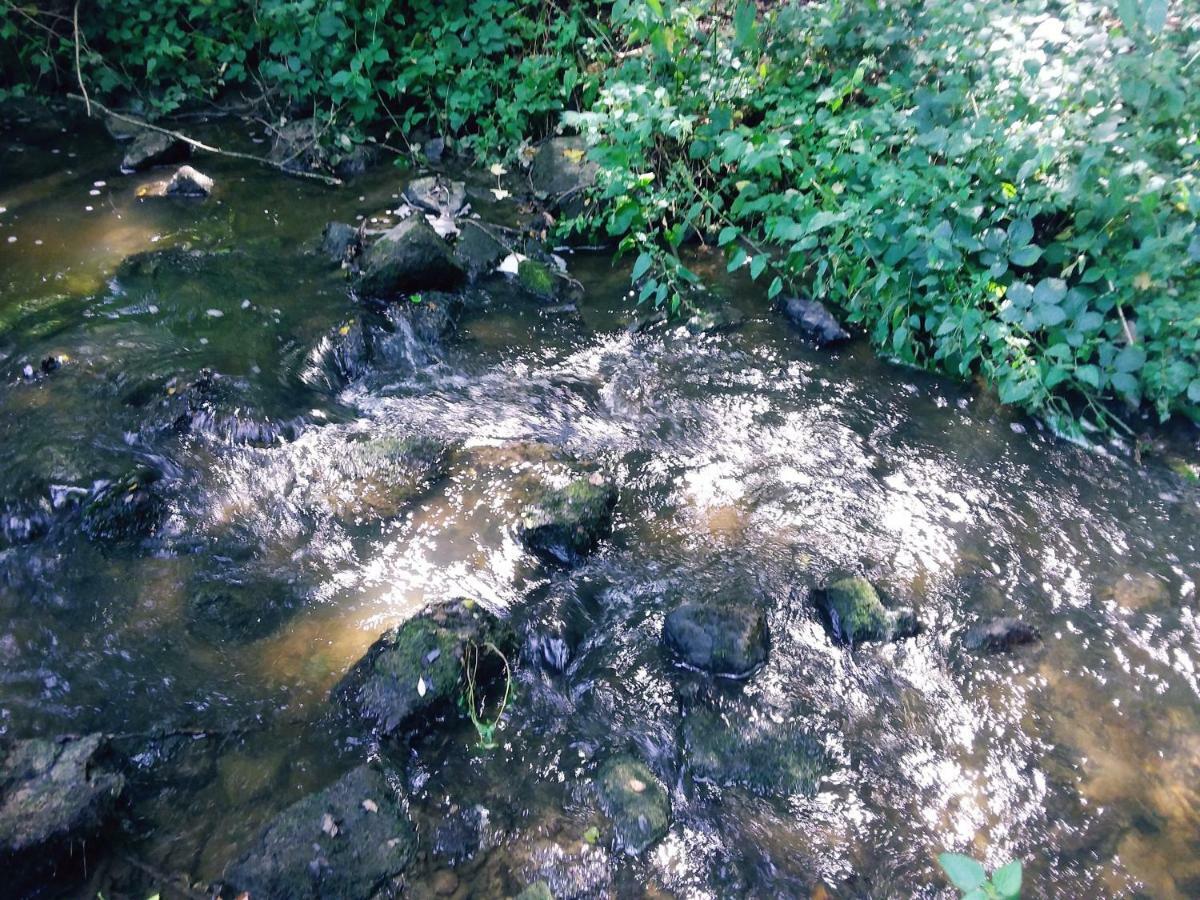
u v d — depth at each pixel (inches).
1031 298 172.6
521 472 171.0
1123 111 177.2
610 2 280.2
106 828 111.8
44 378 186.4
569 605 146.0
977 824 118.0
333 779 120.2
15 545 152.9
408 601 146.4
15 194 257.9
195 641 138.7
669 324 212.4
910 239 185.9
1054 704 133.0
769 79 232.4
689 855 113.5
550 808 118.0
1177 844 115.9
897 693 134.1
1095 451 177.8
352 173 273.3
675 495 168.4
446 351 203.9
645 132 214.4
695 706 131.4
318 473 170.2
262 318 208.2
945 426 184.2
